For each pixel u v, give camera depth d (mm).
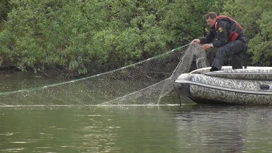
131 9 56344
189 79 32875
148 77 49125
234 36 33188
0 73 59531
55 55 55062
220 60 33156
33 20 55250
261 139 21344
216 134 22422
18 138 21234
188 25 56344
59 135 21922
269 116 28141
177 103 34281
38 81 51438
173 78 36188
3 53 56719
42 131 22828
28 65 57188
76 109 30516
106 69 56344
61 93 39062
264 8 49469
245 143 20562
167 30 55781
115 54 55781
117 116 27594
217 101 33312
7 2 66125
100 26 55312
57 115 27812
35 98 35844
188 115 28234
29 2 55000
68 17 54469
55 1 55031
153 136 21906
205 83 32812
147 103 33906
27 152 18828
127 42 52469
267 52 48969
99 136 21781
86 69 55031
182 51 50219
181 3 55688
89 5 54781
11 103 33250
